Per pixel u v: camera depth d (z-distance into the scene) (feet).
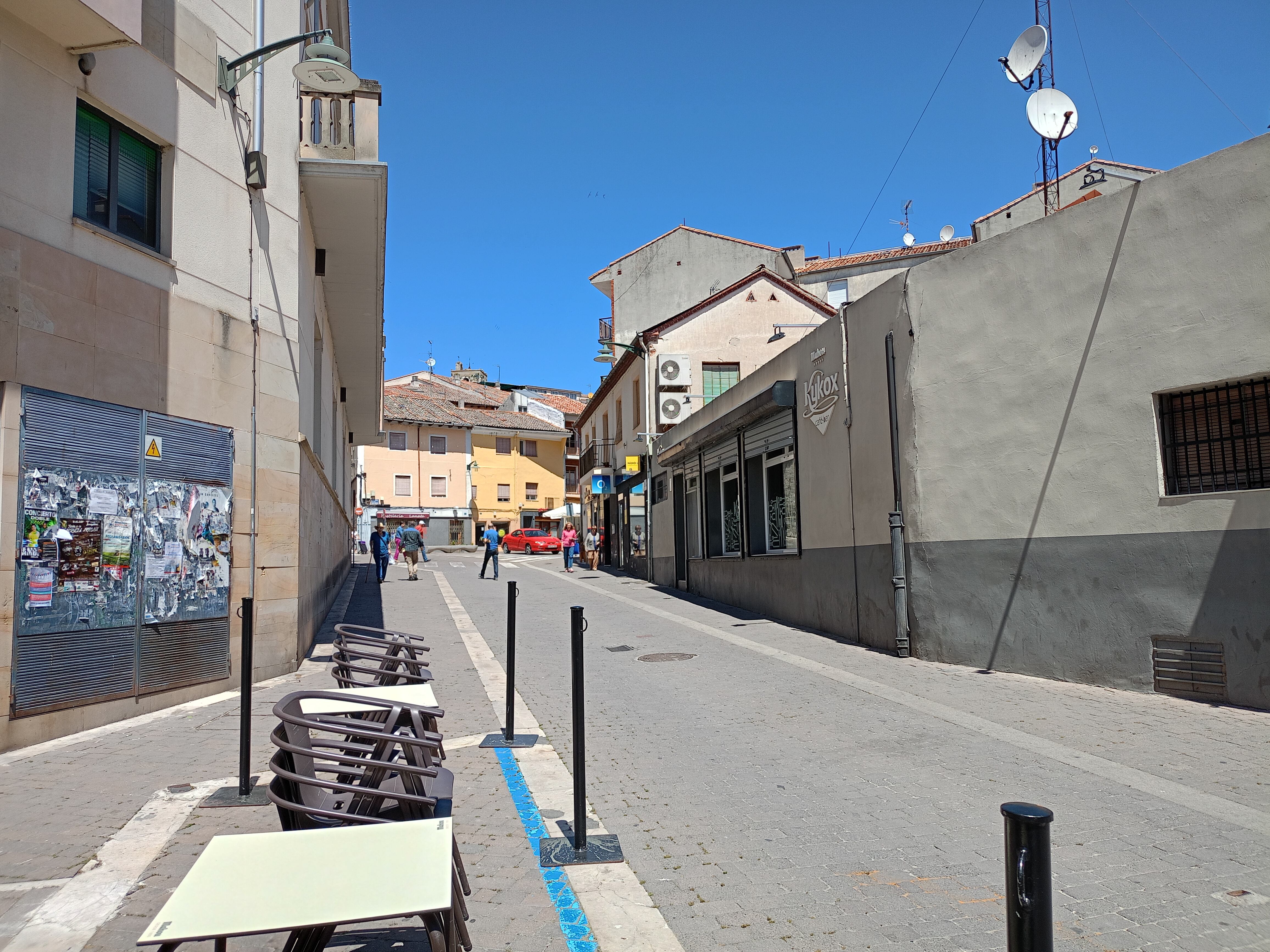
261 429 32.55
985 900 13.41
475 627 49.14
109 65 26.30
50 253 24.03
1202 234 27.58
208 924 7.34
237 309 31.58
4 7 22.88
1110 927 12.51
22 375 23.00
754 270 107.76
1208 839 15.66
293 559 33.99
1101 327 30.17
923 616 35.99
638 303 118.93
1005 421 33.14
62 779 19.47
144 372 27.07
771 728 25.02
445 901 7.77
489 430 199.72
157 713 26.68
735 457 61.16
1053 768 20.30
